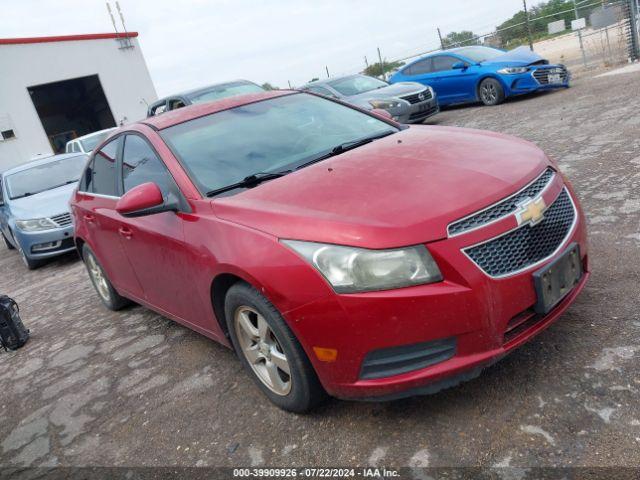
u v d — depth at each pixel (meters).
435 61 13.08
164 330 4.47
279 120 3.73
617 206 4.38
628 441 2.09
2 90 23.00
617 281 3.22
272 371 2.80
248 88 10.45
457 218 2.31
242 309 2.81
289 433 2.71
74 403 3.66
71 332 5.09
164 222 3.28
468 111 12.02
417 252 2.25
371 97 11.05
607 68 12.25
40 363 4.53
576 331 2.83
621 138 6.26
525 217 2.43
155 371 3.78
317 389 2.62
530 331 2.45
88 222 4.55
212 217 2.90
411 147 3.08
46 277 7.83
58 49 24.16
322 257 2.33
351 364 2.36
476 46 13.19
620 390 2.35
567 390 2.43
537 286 2.39
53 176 9.21
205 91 10.23
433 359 2.30
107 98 25.77
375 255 2.25
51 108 28.91
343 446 2.51
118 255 4.18
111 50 25.67
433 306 2.22
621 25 12.87
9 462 3.18
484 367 2.35
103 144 4.45
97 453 3.01
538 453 2.15
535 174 2.66
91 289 6.43
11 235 9.30
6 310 4.95
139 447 2.96
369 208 2.42
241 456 2.65
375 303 2.24
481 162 2.73
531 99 11.10
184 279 3.24
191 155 3.37
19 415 3.73
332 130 3.70
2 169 23.27
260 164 3.29
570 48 18.52
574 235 2.65
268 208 2.67
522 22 17.34
